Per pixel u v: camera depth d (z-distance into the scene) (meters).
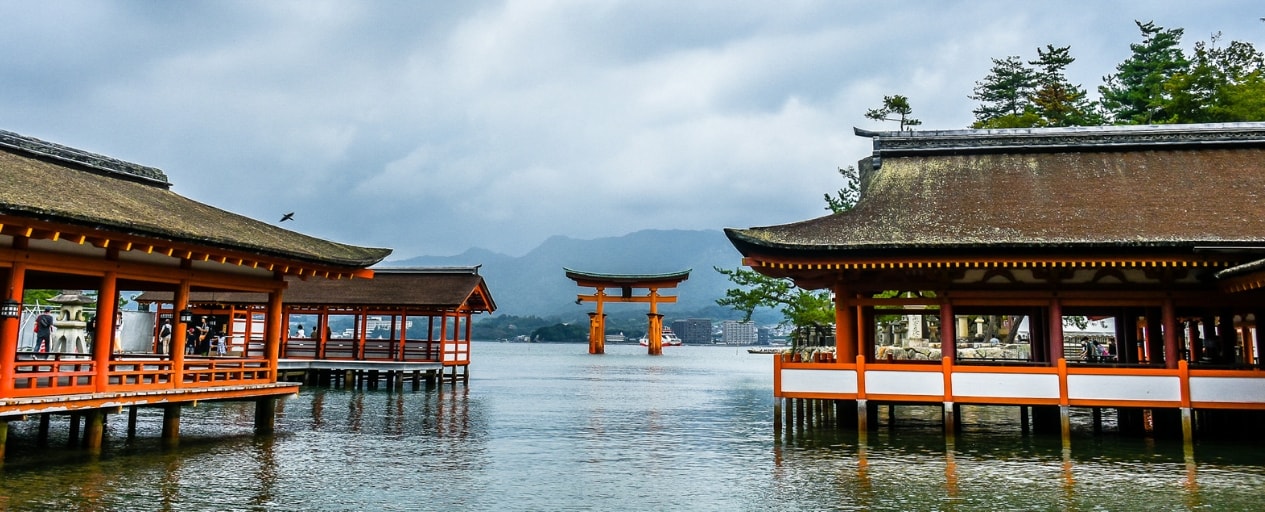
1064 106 66.00
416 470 19.12
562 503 15.79
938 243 23.16
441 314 45.97
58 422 25.45
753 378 65.69
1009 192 26.83
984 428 27.39
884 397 23.70
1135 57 69.94
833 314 67.31
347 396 39.84
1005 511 15.19
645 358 127.94
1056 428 25.95
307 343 48.38
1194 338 38.12
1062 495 16.53
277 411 31.97
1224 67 63.06
